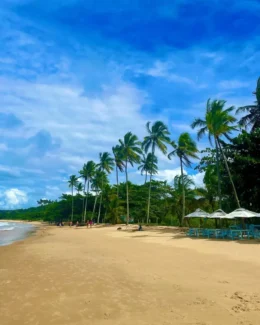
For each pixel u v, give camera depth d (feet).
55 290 31.09
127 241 85.56
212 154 120.67
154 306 24.88
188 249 61.52
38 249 71.72
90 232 140.05
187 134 135.23
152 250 62.13
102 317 22.72
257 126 111.55
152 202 219.41
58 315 23.48
